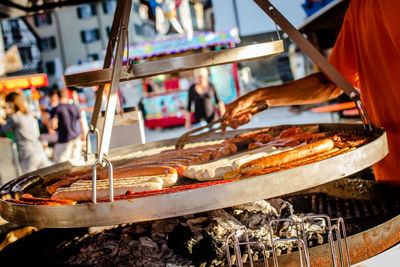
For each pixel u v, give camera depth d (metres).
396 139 2.03
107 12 44.19
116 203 1.35
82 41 44.38
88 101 11.97
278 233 1.81
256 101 2.47
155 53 11.55
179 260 1.72
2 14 3.71
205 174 1.79
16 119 6.46
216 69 13.95
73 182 2.04
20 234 2.58
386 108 2.04
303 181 1.42
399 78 1.92
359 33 2.07
